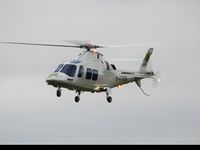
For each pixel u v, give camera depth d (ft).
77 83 429.38
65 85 424.05
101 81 448.65
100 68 447.01
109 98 452.35
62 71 425.28
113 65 464.24
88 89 442.09
